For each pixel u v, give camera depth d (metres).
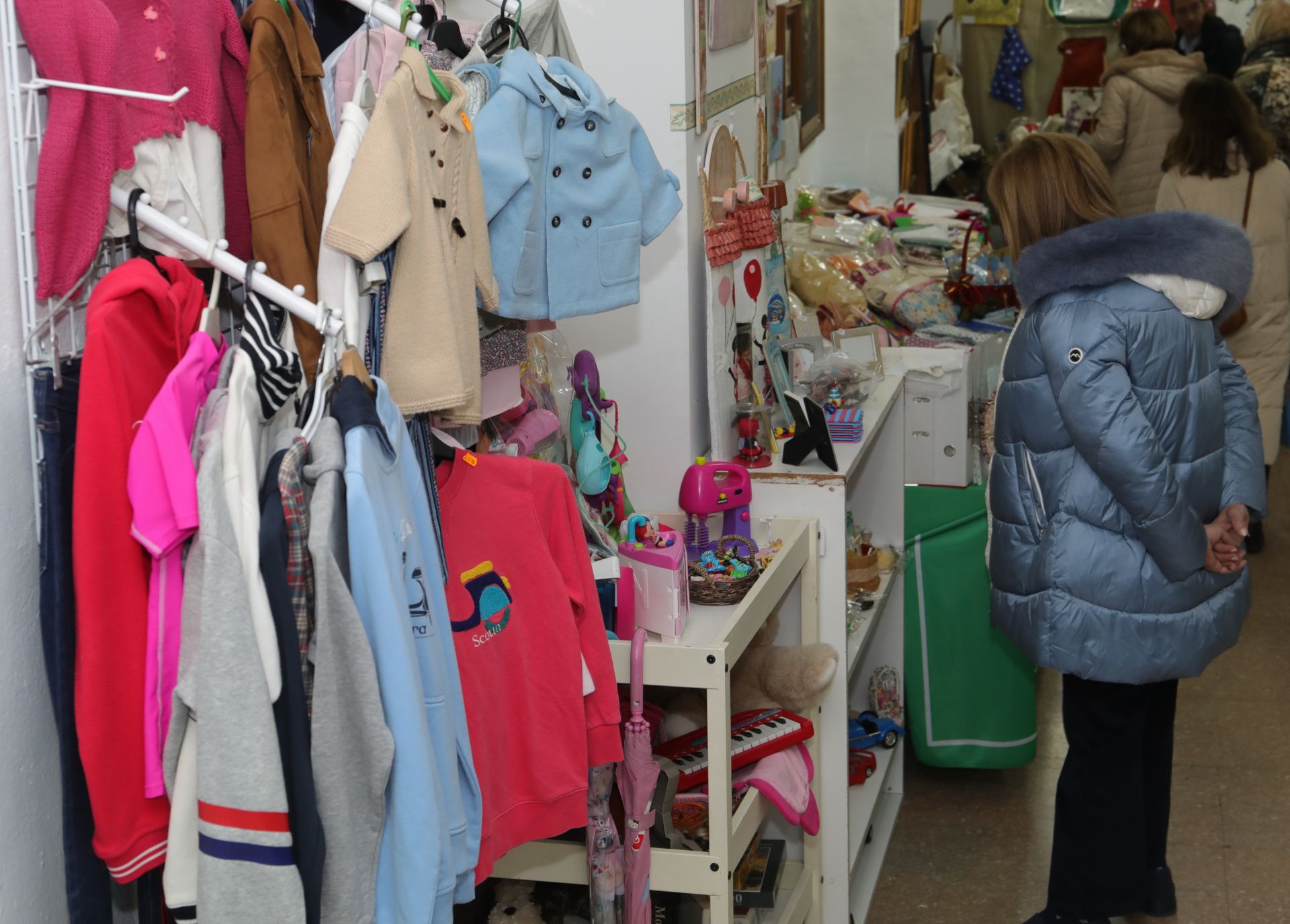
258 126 1.57
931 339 3.45
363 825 1.42
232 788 1.31
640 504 2.59
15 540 1.40
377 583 1.40
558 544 1.90
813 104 4.45
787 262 3.65
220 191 1.55
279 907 1.33
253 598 1.34
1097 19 6.39
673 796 2.10
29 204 1.38
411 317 1.65
